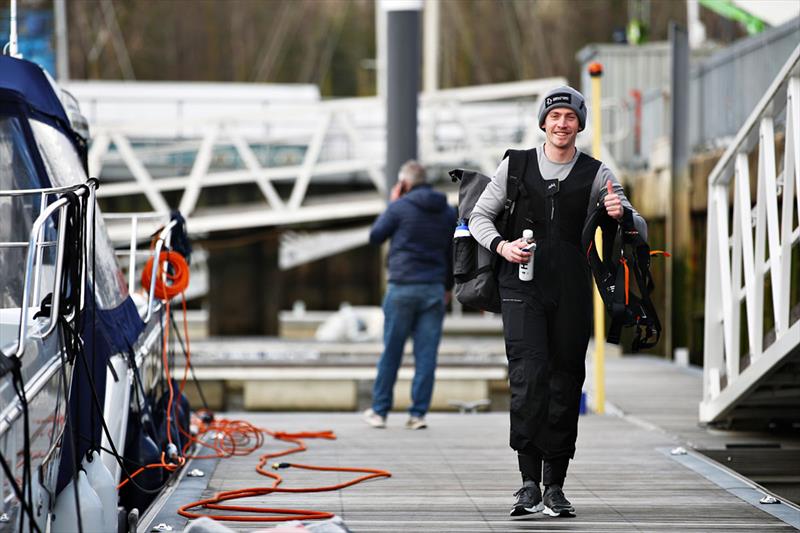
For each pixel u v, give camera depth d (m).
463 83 121.06
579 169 14.39
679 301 40.09
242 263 66.44
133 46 126.25
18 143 13.93
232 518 14.70
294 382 40.06
